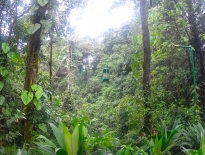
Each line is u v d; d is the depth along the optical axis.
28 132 3.90
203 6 7.62
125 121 6.39
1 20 4.10
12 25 4.09
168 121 4.82
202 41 7.71
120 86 12.21
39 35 4.04
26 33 4.14
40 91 3.70
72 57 18.94
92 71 20.08
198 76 7.37
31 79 3.96
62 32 4.44
